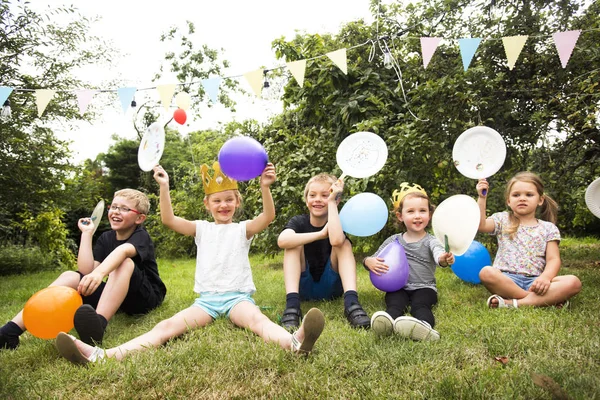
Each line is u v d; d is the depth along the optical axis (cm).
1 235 952
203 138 1473
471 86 432
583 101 405
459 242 241
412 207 282
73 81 714
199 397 155
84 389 166
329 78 479
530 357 170
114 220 281
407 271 264
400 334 199
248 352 185
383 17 509
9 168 709
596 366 161
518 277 280
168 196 251
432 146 442
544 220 309
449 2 465
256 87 315
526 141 485
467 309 260
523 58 466
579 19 448
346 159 294
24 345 228
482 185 296
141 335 219
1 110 324
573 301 262
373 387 154
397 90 457
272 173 246
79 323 200
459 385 149
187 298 346
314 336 176
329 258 285
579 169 556
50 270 903
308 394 151
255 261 772
